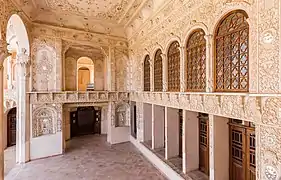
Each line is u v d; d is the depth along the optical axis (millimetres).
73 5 12195
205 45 7434
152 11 11477
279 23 4504
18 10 10078
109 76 15875
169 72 10266
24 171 10758
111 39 15875
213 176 7043
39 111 13062
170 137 10656
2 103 8031
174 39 9367
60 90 13688
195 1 7695
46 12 13023
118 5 12227
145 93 13062
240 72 5848
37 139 12820
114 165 11516
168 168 9609
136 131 15672
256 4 5090
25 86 12320
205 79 7402
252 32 5234
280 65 4477
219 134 7121
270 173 4719
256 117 5039
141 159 12484
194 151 9039
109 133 16281
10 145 16000
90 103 15336
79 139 17641
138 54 14516
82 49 16391
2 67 8047
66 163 11922
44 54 13250
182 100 8641
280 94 4398
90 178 9820
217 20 6555
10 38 14445
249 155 6723
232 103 5844
